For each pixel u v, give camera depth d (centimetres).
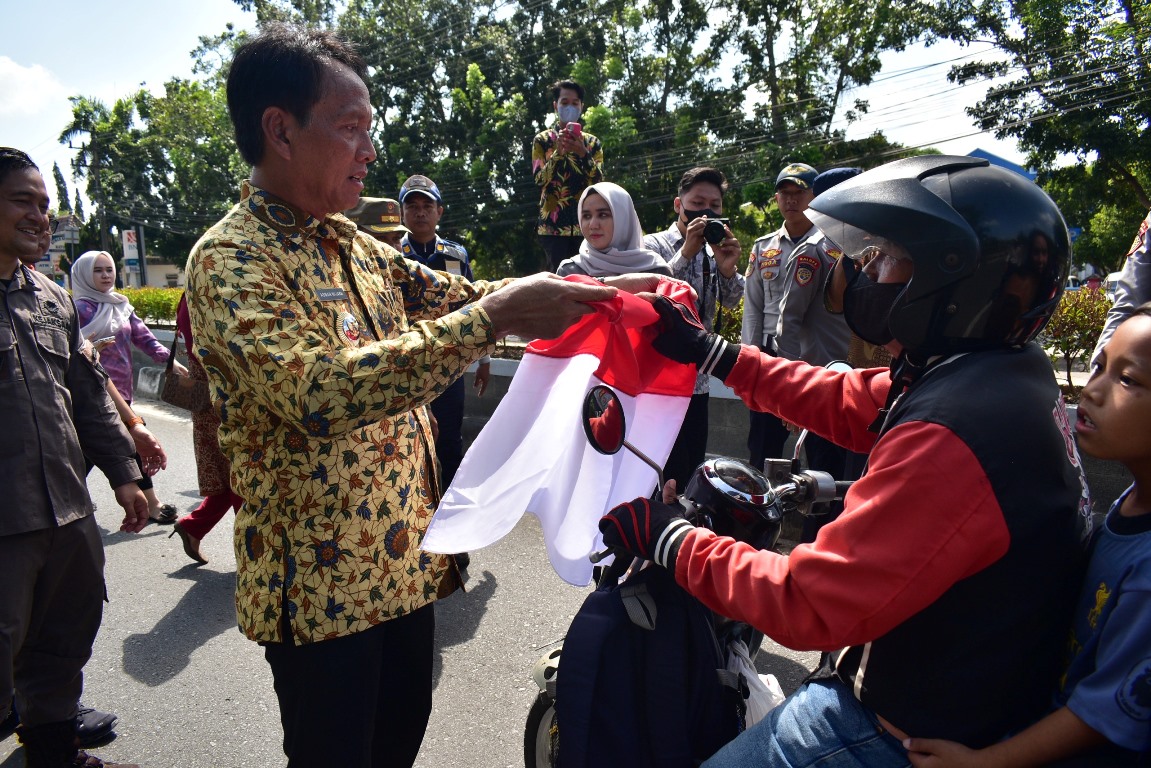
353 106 162
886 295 137
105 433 265
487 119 2350
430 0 2648
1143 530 118
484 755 271
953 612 122
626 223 375
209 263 152
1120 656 113
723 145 2241
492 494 195
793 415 186
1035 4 1764
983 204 125
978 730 125
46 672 252
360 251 190
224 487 434
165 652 352
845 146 2045
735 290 422
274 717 301
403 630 189
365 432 169
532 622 368
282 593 164
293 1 2822
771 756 143
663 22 2370
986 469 115
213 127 3341
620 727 165
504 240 2508
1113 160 1716
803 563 123
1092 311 460
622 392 206
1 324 237
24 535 232
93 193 4097
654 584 170
